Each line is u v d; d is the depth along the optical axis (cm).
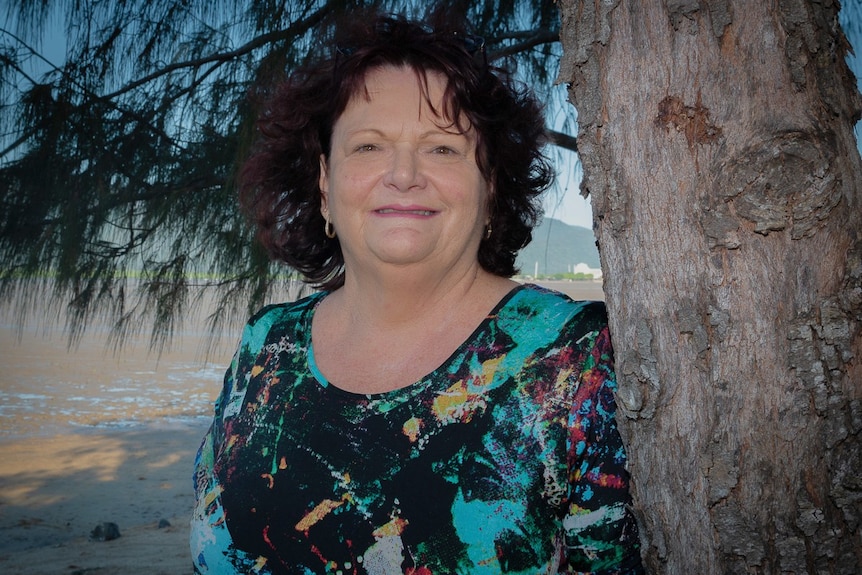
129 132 293
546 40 310
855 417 104
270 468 141
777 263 105
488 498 127
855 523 104
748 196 105
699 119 108
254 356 159
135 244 302
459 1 294
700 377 109
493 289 150
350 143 146
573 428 127
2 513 757
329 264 187
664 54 110
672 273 110
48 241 295
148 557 570
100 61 296
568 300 141
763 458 106
